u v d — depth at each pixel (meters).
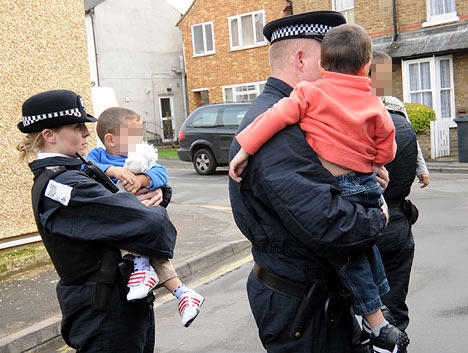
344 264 2.07
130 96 27.83
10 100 6.09
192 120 15.58
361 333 2.37
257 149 2.05
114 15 27.11
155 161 2.78
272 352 2.21
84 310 2.35
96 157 2.87
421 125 15.22
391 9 17.31
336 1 18.91
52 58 6.45
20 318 4.71
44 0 6.34
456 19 16.08
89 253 2.32
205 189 12.48
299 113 2.02
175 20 29.59
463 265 5.59
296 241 2.09
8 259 5.95
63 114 2.37
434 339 3.96
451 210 8.32
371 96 2.08
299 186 1.96
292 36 2.21
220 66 25.19
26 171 6.27
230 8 24.42
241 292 5.40
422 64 17.02
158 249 2.32
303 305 2.10
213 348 4.13
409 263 3.26
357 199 2.05
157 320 4.86
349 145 2.01
